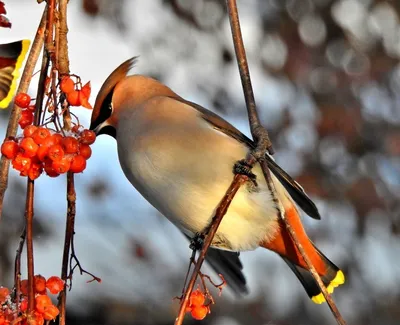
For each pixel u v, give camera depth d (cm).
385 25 1167
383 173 1139
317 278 546
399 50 1163
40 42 531
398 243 1129
